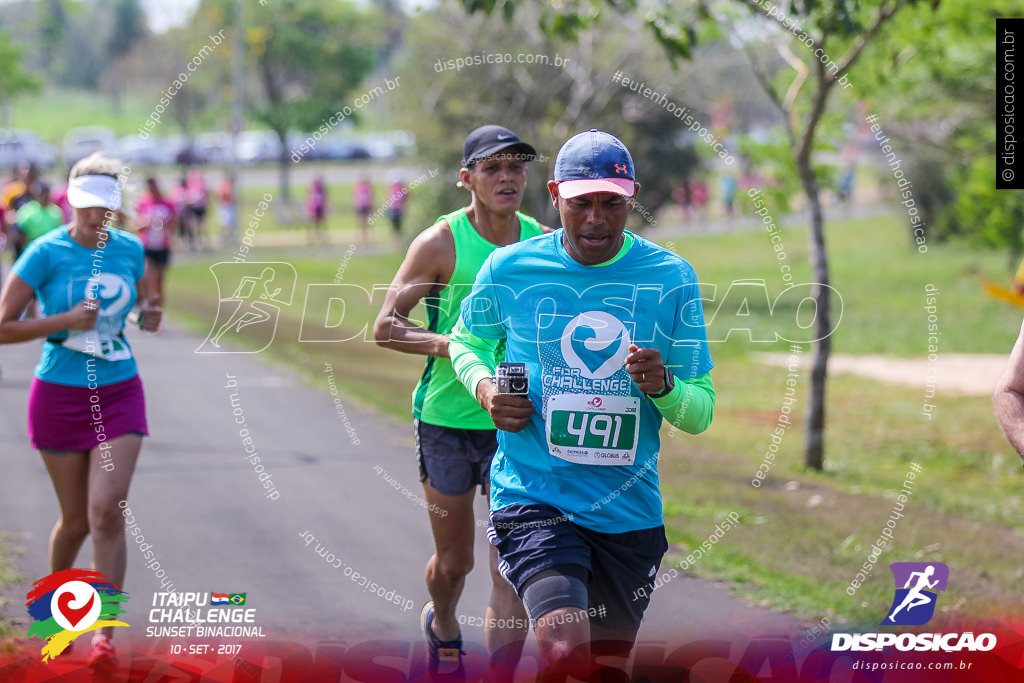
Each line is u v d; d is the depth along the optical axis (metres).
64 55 159.25
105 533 10.37
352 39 73.25
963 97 33.34
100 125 130.38
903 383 36.31
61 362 10.59
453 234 10.44
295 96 73.94
